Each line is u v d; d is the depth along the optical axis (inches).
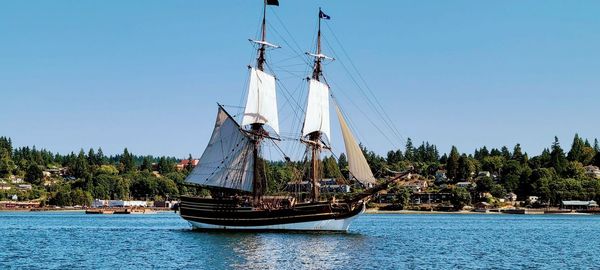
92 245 4372.5
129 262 3435.0
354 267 3250.5
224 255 3676.2
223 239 4547.2
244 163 5280.5
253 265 3297.2
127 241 4650.6
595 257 3927.2
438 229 6879.9
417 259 3644.2
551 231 6811.0
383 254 3818.9
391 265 3353.8
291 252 3806.6
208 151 5369.1
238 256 3634.4
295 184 5408.5
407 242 4722.0
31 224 7632.9
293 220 4970.5
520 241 5196.9
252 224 5049.2
